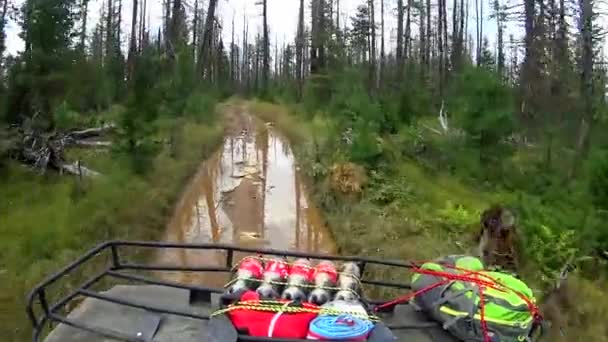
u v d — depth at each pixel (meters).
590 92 13.60
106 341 3.87
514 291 3.92
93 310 4.25
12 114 14.17
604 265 8.64
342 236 11.12
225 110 38.91
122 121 13.77
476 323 3.83
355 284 4.02
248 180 16.41
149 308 3.78
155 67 17.50
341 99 19.64
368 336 3.58
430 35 38.97
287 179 16.84
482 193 13.02
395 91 25.20
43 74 14.17
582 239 8.65
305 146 20.69
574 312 7.48
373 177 14.10
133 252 9.64
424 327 3.99
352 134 16.64
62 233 9.78
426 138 16.89
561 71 17.30
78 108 16.80
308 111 26.09
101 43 33.00
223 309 3.70
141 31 39.09
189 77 20.92
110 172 13.20
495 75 14.03
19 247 9.47
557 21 18.59
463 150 14.23
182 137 19.62
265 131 28.30
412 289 4.39
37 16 14.23
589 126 12.32
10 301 7.79
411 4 38.28
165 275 9.09
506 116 13.41
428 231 11.05
